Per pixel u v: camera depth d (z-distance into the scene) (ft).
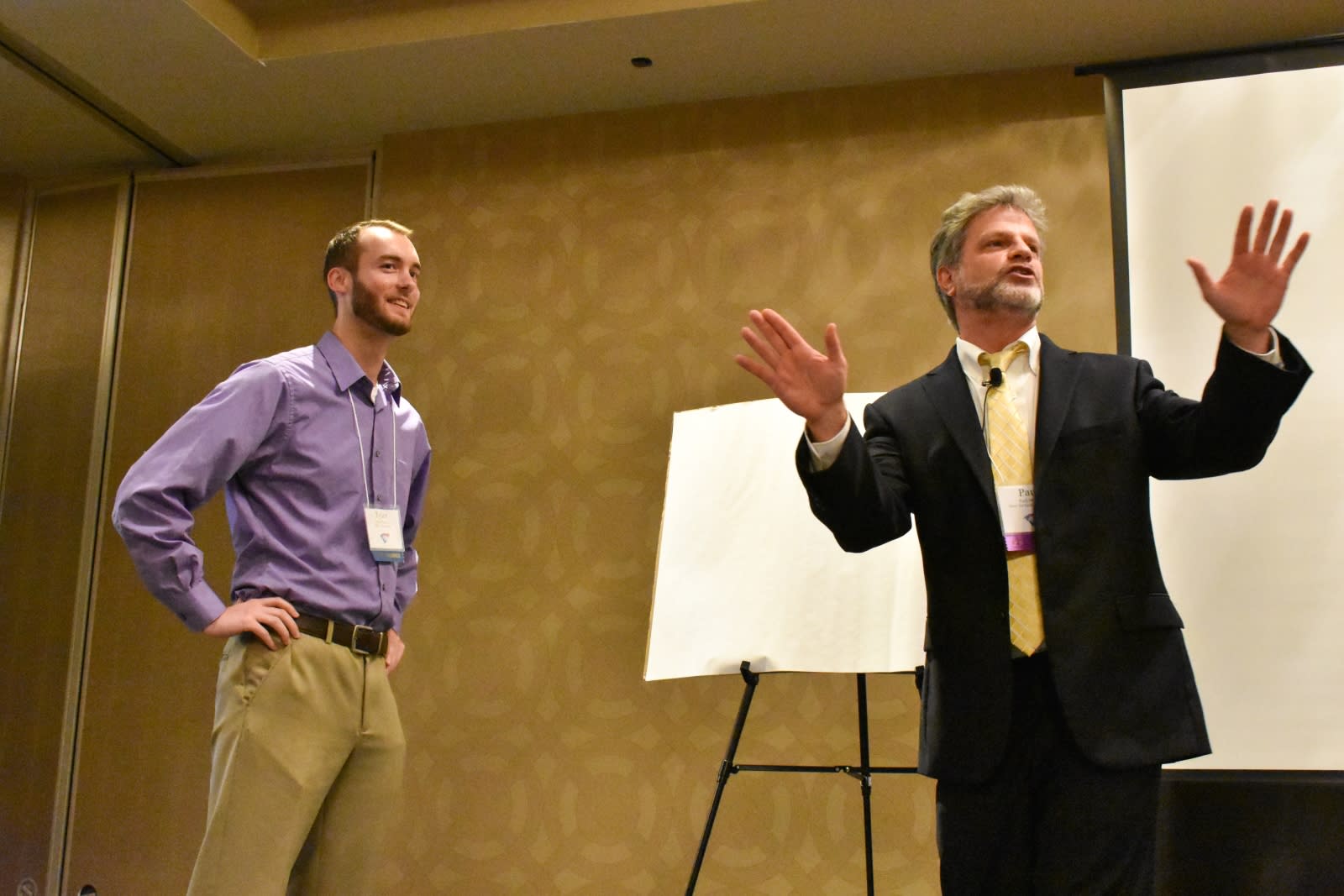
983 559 5.46
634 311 12.95
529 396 13.02
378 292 7.79
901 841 11.09
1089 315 11.64
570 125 13.66
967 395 5.86
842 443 5.18
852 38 12.00
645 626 12.14
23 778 13.67
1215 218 11.57
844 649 9.32
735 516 10.08
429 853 12.09
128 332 14.73
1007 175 12.23
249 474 7.27
